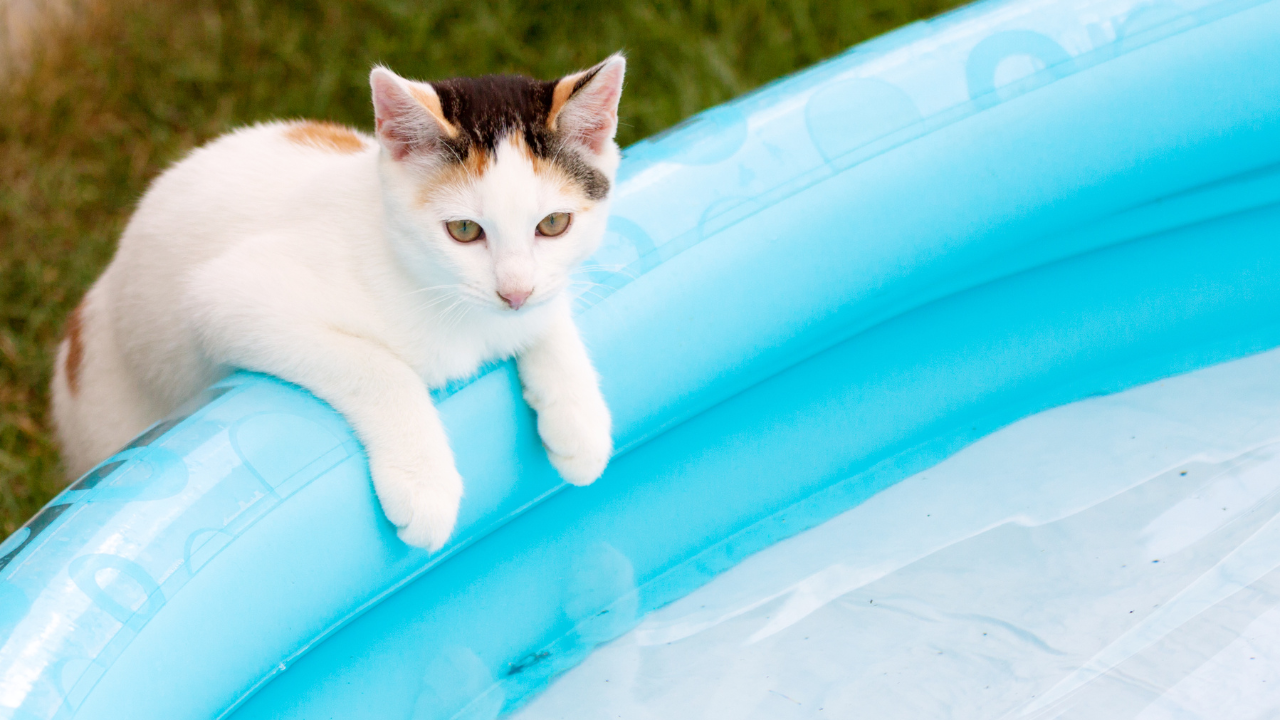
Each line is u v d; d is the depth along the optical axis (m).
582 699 1.76
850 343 2.33
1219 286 2.42
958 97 2.14
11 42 3.96
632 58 3.95
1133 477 2.05
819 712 1.68
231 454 1.53
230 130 3.72
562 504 2.06
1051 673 1.68
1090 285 2.41
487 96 1.73
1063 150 2.15
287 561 1.53
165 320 1.89
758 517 2.12
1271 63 2.17
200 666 1.44
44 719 1.28
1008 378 2.35
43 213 3.47
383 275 1.69
